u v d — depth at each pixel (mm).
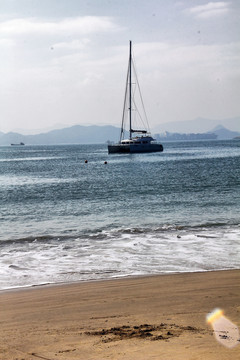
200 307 8062
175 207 26828
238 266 12305
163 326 6793
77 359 5391
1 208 28906
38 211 27094
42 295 9594
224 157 101062
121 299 8969
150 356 5250
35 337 6609
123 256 14055
